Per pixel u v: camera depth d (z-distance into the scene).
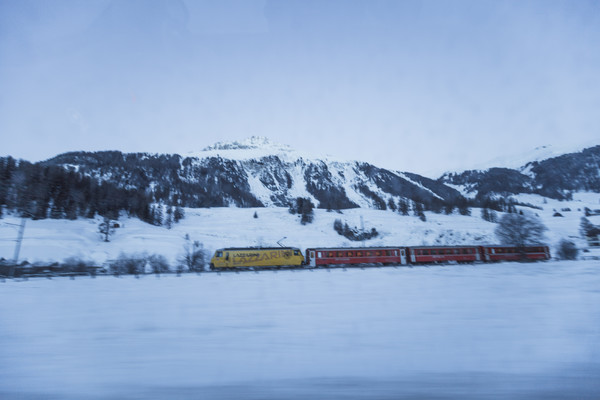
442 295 16.22
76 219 80.06
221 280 29.36
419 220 103.75
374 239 89.25
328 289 20.30
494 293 16.52
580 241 80.00
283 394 4.87
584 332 8.22
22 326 10.13
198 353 7.11
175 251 64.31
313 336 8.47
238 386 5.20
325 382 5.33
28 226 67.31
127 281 29.77
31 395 4.91
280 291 19.78
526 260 50.53
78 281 30.47
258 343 7.88
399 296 16.22
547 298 14.46
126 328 9.80
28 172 82.50
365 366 6.08
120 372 5.94
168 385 5.29
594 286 18.50
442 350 6.97
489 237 86.44
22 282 29.89
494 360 6.27
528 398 4.60
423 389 4.97
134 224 87.00
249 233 89.31
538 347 7.04
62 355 7.02
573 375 5.41
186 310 13.13
